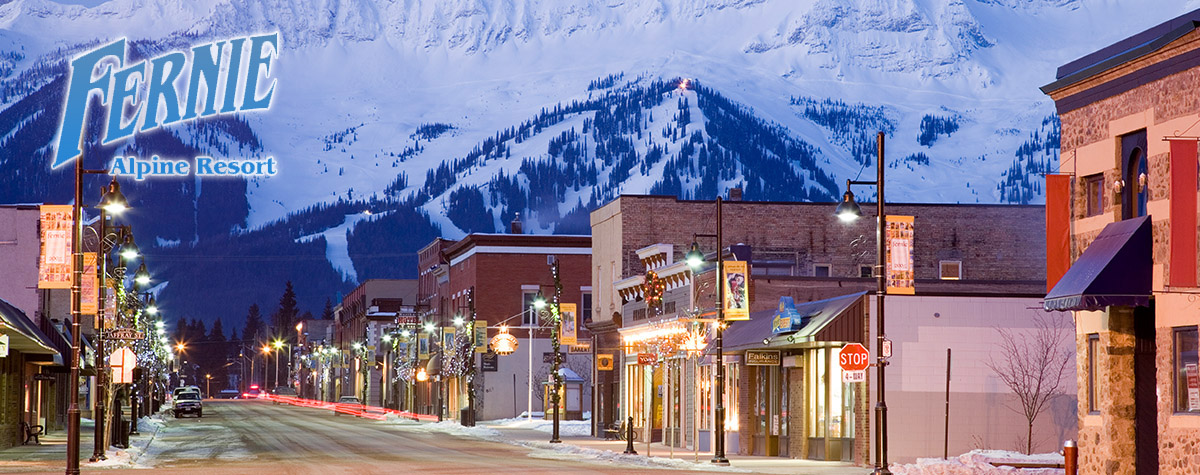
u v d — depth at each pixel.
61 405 97.31
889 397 49.91
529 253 117.38
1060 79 37.50
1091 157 36.28
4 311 52.75
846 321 49.88
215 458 56.03
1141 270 33.00
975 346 50.31
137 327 79.31
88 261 55.28
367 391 185.00
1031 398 49.91
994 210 83.50
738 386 62.44
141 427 91.88
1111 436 34.50
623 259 82.31
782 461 53.66
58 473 44.84
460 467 48.94
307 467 48.78
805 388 55.09
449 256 131.25
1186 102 31.91
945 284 65.19
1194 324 31.42
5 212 81.25
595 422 83.12
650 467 50.34
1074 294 33.34
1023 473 39.88
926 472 41.16
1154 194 33.16
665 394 70.94
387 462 52.59
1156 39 32.56
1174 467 32.12
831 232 83.44
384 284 195.12
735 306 52.78
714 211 82.94
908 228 41.59
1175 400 32.34
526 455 59.28
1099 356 35.31
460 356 114.38
